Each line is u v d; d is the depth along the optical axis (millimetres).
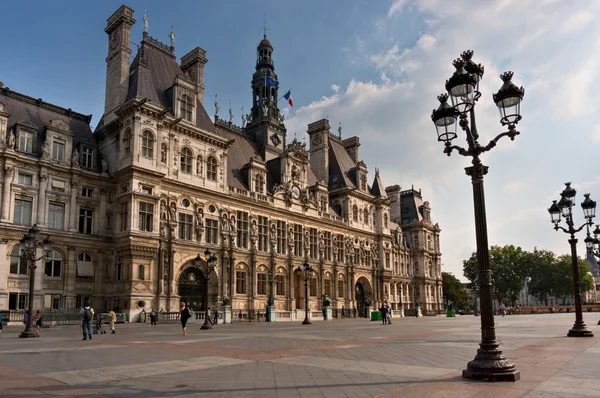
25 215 46938
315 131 91188
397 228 108438
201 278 58062
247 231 64062
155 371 14719
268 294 65125
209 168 60875
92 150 54500
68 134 51688
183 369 15117
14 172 46406
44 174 48375
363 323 53188
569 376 13305
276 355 18906
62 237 48562
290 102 82188
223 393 11219
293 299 68750
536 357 17734
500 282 157250
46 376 13820
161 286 51656
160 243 52562
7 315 42750
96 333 33219
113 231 52594
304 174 77250
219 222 60344
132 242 49438
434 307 113188
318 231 77062
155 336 30172
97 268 50969
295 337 28969
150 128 53719
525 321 57312
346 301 80375
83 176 51531
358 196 88562
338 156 91875
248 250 63031
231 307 58062
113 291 50969
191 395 11023
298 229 73312
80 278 49625
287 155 73812
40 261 46750
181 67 70125
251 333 33156
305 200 75125
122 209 52125
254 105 83062
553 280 157750
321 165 89000
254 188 67125
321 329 38844
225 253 59719
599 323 40625
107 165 54438
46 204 48250
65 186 50250
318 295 74438
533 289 164250
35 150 49125
